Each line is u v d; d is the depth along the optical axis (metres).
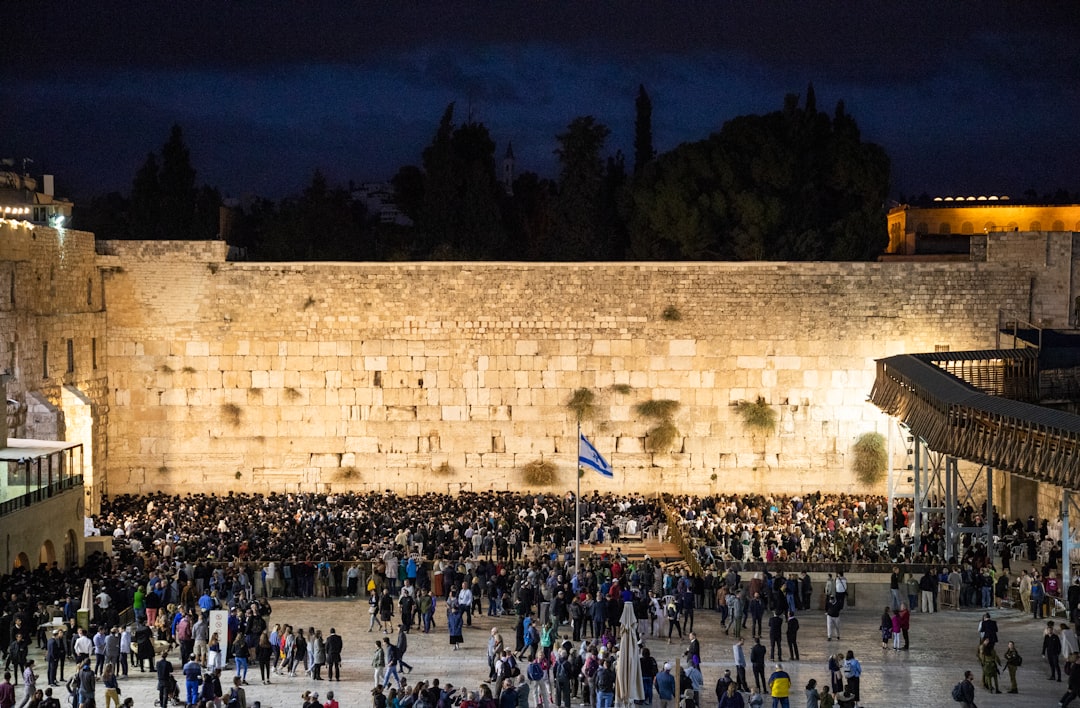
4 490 47.16
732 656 41.53
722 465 71.12
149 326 70.88
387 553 49.91
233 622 39.75
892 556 54.06
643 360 71.06
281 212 104.19
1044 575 48.25
